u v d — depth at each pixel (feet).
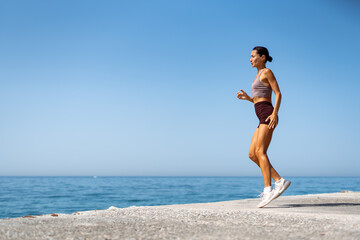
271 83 17.20
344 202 18.71
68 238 8.48
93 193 96.78
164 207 16.90
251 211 14.29
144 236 8.84
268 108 17.28
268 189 16.63
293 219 11.79
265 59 18.07
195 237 8.73
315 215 12.96
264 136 17.03
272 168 16.99
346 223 10.76
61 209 53.88
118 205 60.18
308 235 8.93
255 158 17.84
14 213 48.75
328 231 9.43
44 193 95.91
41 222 11.03
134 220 11.69
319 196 22.80
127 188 131.85
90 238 8.54
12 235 8.76
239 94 18.84
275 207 16.58
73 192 101.50
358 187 148.97
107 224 10.75
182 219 11.96
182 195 89.61
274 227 10.26
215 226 10.46
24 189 119.75
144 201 69.46
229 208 16.25
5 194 90.79
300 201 19.33
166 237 8.74
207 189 126.82
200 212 13.84
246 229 9.91
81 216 12.99
